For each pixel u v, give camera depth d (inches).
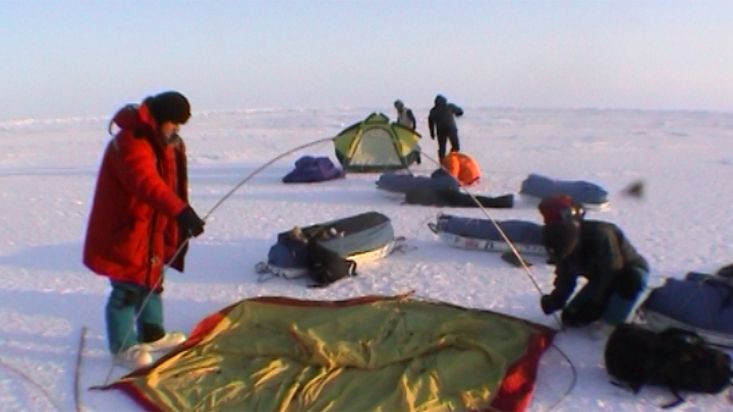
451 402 177.3
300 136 1036.5
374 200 464.4
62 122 1529.3
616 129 1110.4
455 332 213.9
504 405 175.6
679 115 1457.9
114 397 184.4
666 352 183.3
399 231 366.9
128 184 185.0
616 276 210.2
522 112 1615.4
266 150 834.2
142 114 189.2
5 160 781.9
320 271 279.4
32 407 180.4
